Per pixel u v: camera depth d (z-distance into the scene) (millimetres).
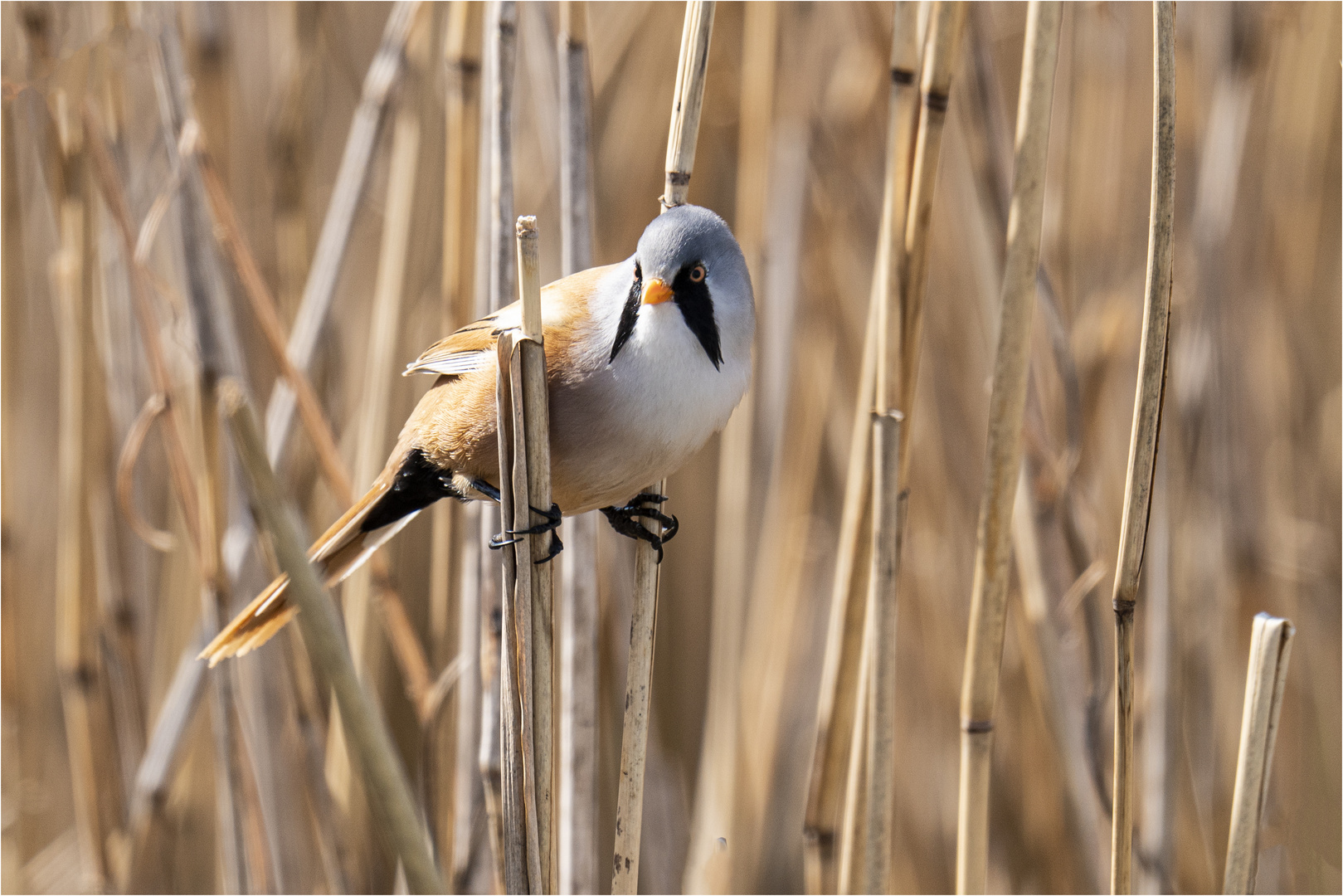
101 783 7352
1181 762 7770
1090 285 8258
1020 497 6559
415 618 8680
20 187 7359
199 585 8281
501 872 5328
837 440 8789
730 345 4832
